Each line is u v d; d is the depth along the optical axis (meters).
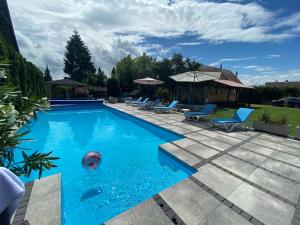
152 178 4.66
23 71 11.40
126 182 4.46
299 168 4.51
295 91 27.31
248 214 2.79
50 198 3.03
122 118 13.52
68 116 13.97
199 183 3.67
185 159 4.95
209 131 8.32
